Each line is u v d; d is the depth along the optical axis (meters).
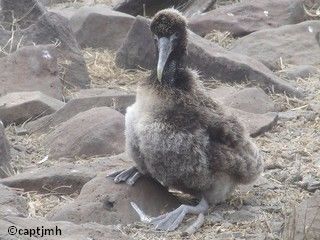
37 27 18.17
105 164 12.59
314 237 10.05
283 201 11.91
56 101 15.84
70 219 11.02
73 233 9.95
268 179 12.65
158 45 11.43
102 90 16.72
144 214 11.23
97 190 11.47
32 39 18.16
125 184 11.55
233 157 11.15
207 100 11.39
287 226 10.50
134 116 11.18
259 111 15.42
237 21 20.16
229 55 17.17
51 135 14.22
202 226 11.08
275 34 18.81
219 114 11.30
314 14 21.00
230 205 11.73
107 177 11.72
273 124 14.83
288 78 17.48
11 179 12.34
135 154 11.38
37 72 16.52
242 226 11.09
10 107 15.22
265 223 11.11
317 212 10.35
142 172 11.61
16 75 16.42
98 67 18.47
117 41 19.61
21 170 13.29
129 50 18.39
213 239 10.73
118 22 19.61
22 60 16.56
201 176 11.16
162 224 10.98
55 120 15.07
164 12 11.46
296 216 10.38
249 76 16.73
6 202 11.25
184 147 10.97
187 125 11.00
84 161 13.42
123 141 13.77
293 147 13.89
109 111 14.20
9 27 18.92
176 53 11.39
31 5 19.00
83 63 17.69
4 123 15.22
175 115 11.02
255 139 14.30
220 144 11.16
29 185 12.29
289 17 20.41
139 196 11.44
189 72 11.48
